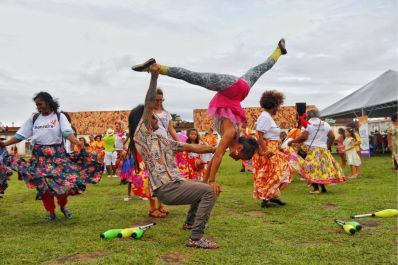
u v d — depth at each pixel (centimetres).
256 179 693
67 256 412
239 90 458
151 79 436
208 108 471
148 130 453
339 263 379
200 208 436
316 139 845
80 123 4950
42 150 594
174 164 455
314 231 499
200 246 434
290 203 716
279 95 707
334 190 885
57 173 585
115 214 641
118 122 1339
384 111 2820
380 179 1080
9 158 613
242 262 383
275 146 691
